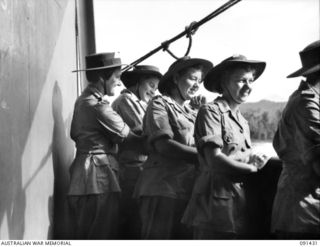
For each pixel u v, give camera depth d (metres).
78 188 6.93
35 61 7.22
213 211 5.63
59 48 8.48
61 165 8.16
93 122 7.11
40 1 7.55
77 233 6.95
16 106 6.43
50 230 7.46
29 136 6.83
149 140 6.54
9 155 6.15
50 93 7.85
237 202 5.67
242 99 5.88
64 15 8.88
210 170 5.67
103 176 6.96
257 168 5.68
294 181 5.30
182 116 6.64
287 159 5.39
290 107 5.36
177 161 6.52
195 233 5.86
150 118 6.57
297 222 5.19
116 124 7.06
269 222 5.79
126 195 7.47
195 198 5.80
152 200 6.47
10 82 6.29
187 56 6.81
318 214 5.15
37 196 7.02
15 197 6.27
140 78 7.81
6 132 6.09
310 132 5.16
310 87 5.34
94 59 7.34
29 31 7.04
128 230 7.42
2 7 6.14
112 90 7.34
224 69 5.93
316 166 5.14
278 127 5.49
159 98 6.70
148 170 6.59
